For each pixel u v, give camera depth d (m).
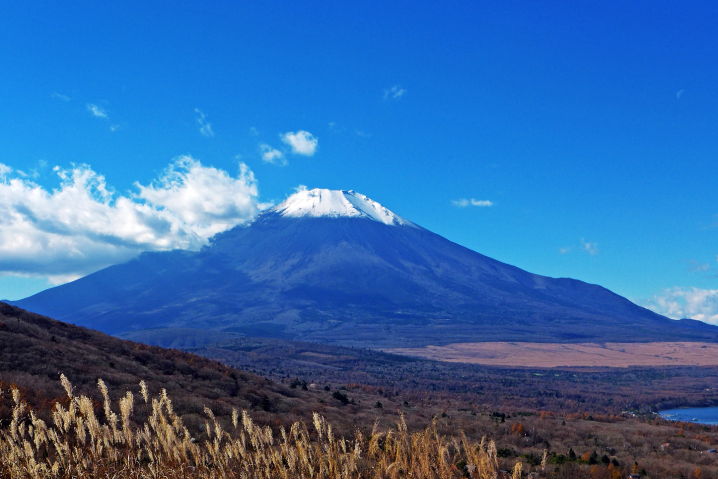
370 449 11.87
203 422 29.47
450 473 11.06
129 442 12.55
